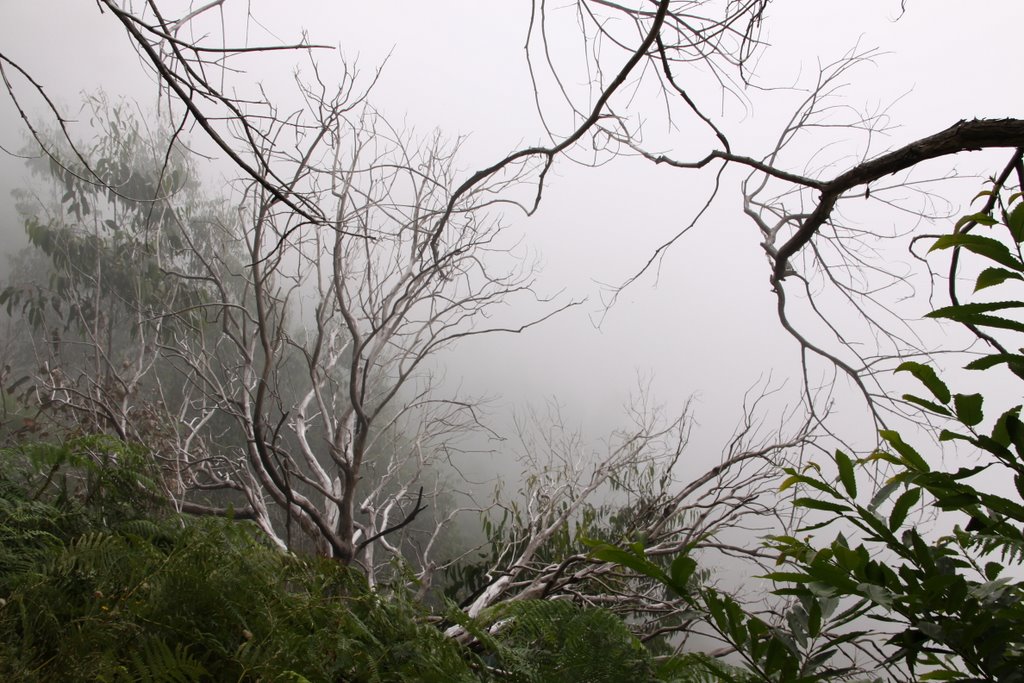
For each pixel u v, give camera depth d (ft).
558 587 19.67
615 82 8.83
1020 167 7.04
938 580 3.76
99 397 31.65
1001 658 3.58
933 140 7.82
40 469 8.74
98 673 4.83
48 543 7.29
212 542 6.62
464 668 6.44
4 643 5.08
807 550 4.37
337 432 32.45
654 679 6.57
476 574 25.52
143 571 6.09
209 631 5.61
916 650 4.00
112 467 8.87
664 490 26.66
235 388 43.57
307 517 30.04
